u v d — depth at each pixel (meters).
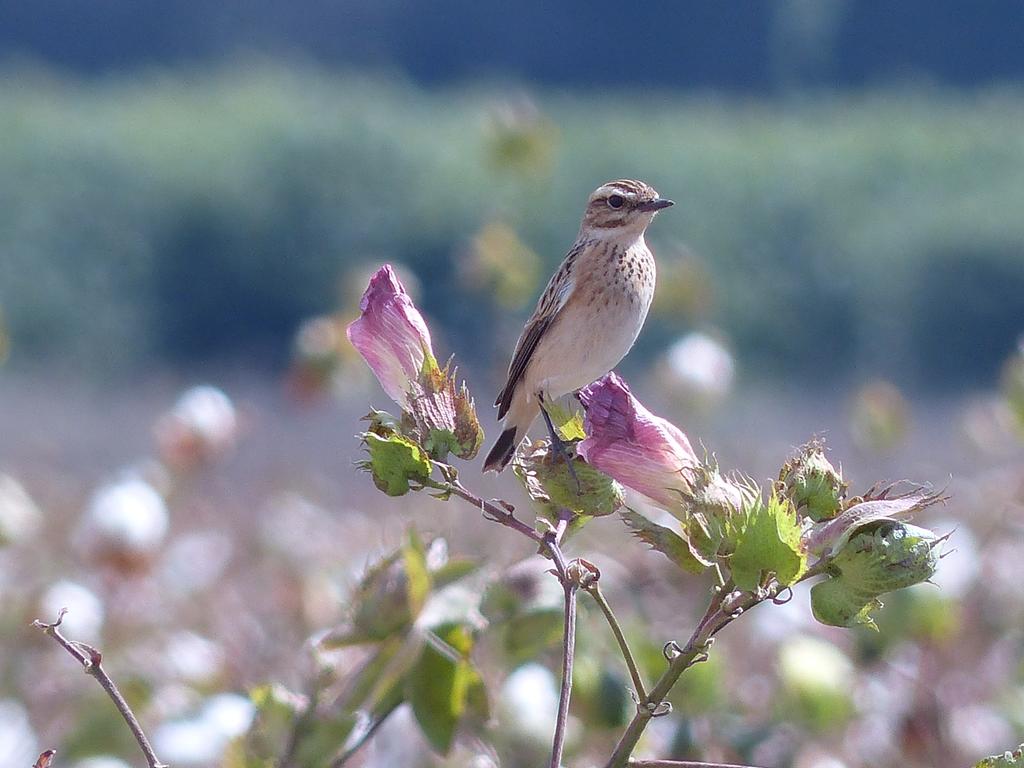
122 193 49.78
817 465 4.62
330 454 22.75
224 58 77.25
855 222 49.09
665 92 76.56
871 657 7.95
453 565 5.83
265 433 25.23
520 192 13.09
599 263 8.32
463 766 5.97
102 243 49.25
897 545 4.37
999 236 48.47
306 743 5.39
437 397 4.92
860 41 76.62
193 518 12.23
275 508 12.62
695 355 10.82
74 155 50.25
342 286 11.24
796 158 51.91
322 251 48.91
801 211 48.88
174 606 9.74
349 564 8.98
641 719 4.50
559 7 80.44
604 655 7.12
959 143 55.03
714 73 77.81
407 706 6.12
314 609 8.77
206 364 49.31
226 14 81.62
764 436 22.41
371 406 5.14
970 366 47.88
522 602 5.89
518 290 11.78
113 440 29.84
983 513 10.23
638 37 79.75
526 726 6.19
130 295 49.22
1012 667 9.19
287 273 49.12
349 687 5.55
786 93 73.44
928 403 43.53
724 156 51.38
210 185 49.53
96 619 8.88
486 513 4.68
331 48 80.94
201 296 49.69
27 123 52.06
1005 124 58.34
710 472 4.60
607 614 4.53
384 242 47.72
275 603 9.59
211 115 54.31
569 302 8.27
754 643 8.93
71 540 9.98
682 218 48.12
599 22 80.12
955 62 76.81
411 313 5.08
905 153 53.16
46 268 48.31
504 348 12.01
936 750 8.23
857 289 48.03
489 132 12.17
